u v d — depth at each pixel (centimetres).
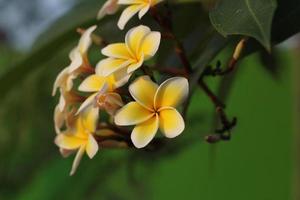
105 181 175
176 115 62
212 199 297
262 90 298
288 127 302
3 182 184
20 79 102
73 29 95
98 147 69
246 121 302
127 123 62
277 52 119
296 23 71
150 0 68
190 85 69
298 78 285
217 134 72
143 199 191
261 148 303
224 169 305
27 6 231
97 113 69
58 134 72
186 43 88
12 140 162
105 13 76
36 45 97
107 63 65
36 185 196
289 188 303
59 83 72
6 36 273
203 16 90
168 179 294
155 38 64
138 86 63
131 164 143
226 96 96
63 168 187
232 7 64
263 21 61
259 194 305
